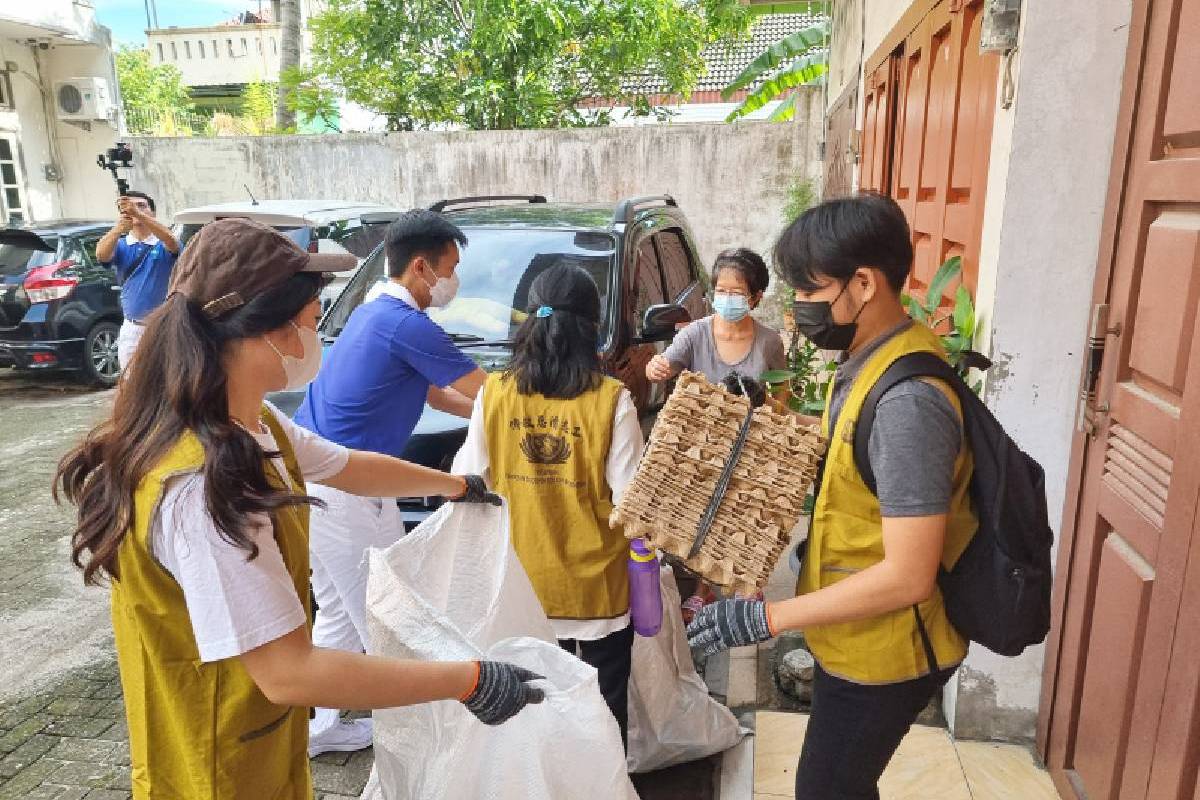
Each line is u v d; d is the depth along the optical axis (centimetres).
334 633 274
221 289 123
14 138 1261
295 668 117
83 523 120
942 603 154
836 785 166
